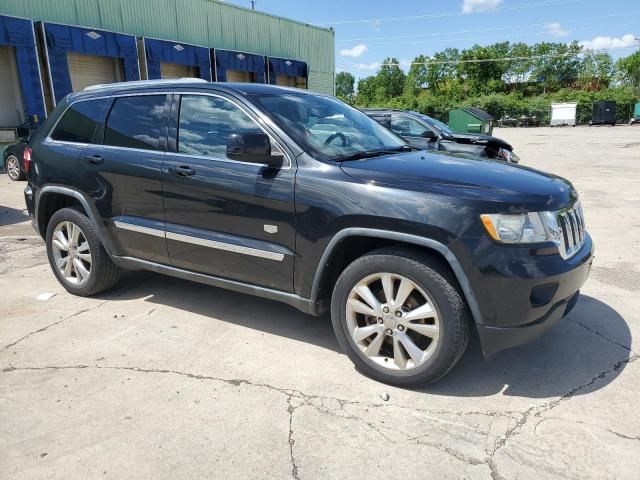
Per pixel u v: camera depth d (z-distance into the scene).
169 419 2.77
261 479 2.34
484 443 2.58
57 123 4.59
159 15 20.58
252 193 3.37
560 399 2.96
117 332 3.84
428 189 2.89
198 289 4.74
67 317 4.11
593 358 3.44
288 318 4.11
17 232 7.12
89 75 18.66
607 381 3.16
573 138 28.78
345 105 4.47
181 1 21.42
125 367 3.33
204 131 3.70
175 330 3.88
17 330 3.87
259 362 3.40
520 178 3.12
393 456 2.49
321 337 3.78
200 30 22.52
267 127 3.43
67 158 4.35
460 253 2.75
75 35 17.23
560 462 2.44
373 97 102.50
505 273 2.72
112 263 4.40
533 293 2.80
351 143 3.69
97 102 4.34
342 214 3.04
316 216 3.13
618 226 7.17
